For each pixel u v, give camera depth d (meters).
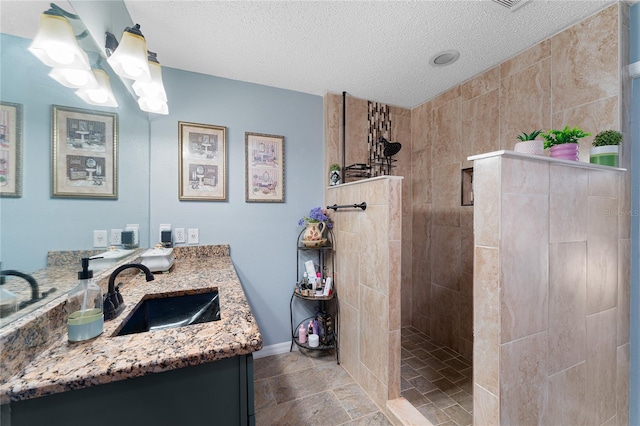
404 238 2.70
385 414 1.53
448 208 2.29
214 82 2.00
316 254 2.32
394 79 2.10
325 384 1.81
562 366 1.11
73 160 1.03
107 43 1.19
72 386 0.60
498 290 0.94
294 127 2.26
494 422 0.95
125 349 0.71
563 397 1.12
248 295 2.12
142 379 0.68
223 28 1.50
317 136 2.35
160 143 1.85
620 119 1.32
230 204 2.05
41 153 0.86
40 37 0.81
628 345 1.39
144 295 1.17
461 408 1.59
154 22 1.44
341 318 2.04
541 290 1.04
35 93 0.83
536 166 1.02
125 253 1.44
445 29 1.52
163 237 1.83
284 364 2.04
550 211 1.06
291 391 1.74
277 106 2.20
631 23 1.34
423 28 1.51
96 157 1.18
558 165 1.09
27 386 0.57
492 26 1.50
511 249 0.96
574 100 1.48
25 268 0.77
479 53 1.76
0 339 0.58
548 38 1.60
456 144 2.22
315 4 1.33
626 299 1.37
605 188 1.26
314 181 2.34
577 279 1.16
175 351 0.70
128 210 1.50
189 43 1.63
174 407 0.70
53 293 0.88
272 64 1.87
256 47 1.68
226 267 1.68
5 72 0.71
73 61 0.95
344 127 2.36
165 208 1.87
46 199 0.88
